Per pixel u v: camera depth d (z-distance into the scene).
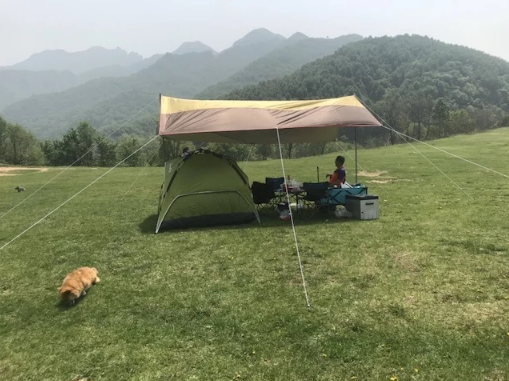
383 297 4.77
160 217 8.32
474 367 3.41
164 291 5.29
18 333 4.43
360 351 3.72
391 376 3.36
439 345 3.75
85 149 56.28
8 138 59.34
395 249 6.45
